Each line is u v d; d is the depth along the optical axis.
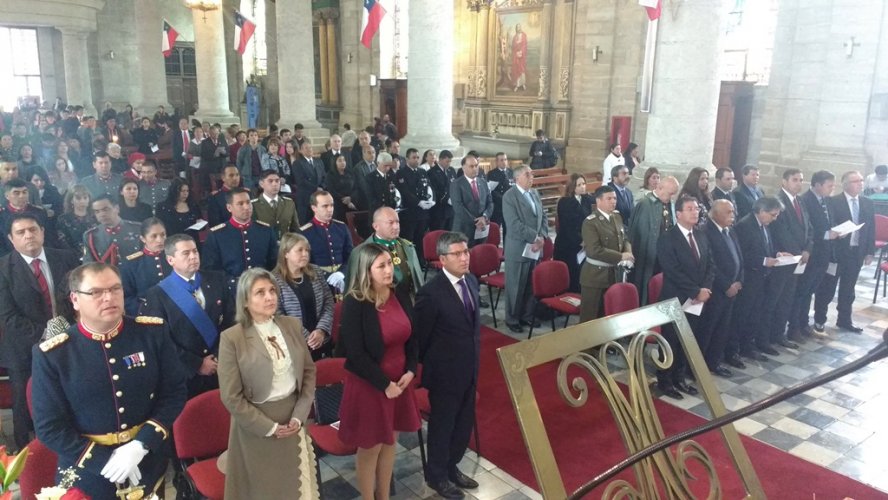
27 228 4.71
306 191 10.50
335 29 22.61
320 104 23.66
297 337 3.71
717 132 13.87
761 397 6.00
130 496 3.19
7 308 4.67
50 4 20.42
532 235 7.24
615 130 15.41
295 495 3.57
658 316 3.82
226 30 28.23
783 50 12.40
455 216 8.87
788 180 6.81
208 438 3.80
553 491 2.97
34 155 10.66
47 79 25.58
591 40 15.77
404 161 10.80
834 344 7.29
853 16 11.10
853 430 5.43
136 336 3.33
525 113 17.77
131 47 26.72
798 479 4.72
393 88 20.56
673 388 6.02
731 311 6.42
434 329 4.23
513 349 3.12
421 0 11.05
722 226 6.20
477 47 18.83
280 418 3.57
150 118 22.02
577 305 6.80
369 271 3.87
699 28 7.76
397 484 4.64
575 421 5.51
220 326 4.70
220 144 14.51
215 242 5.70
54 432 3.12
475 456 5.01
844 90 11.37
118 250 5.79
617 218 6.64
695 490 4.56
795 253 6.76
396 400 4.07
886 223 8.73
